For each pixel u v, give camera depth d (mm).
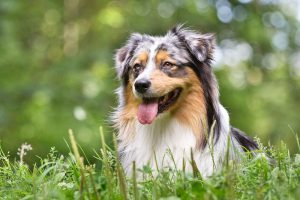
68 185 5379
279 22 23203
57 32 22656
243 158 5750
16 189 5383
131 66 7270
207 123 6941
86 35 22531
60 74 18781
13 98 18016
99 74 19719
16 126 17375
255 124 20766
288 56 23562
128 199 4820
